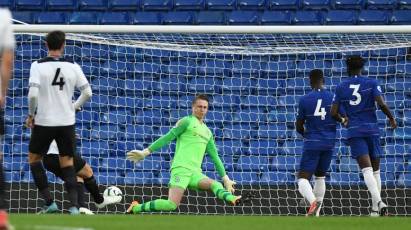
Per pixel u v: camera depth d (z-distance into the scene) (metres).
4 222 15.30
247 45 52.84
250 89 53.53
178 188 32.53
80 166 32.47
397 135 51.12
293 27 38.56
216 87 53.53
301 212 42.75
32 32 38.22
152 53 55.06
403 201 43.41
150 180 49.16
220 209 42.75
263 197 43.16
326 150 34.44
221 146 50.31
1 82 16.89
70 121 29.47
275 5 63.28
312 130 34.41
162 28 38.44
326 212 43.59
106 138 50.91
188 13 63.00
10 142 49.94
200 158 33.00
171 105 52.84
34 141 29.47
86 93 29.77
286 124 50.91
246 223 22.31
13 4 64.56
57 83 29.16
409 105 53.03
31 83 28.75
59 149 29.64
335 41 49.34
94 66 54.78
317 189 35.59
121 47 55.16
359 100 33.06
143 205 33.03
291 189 43.19
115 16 63.06
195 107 33.12
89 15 63.22
